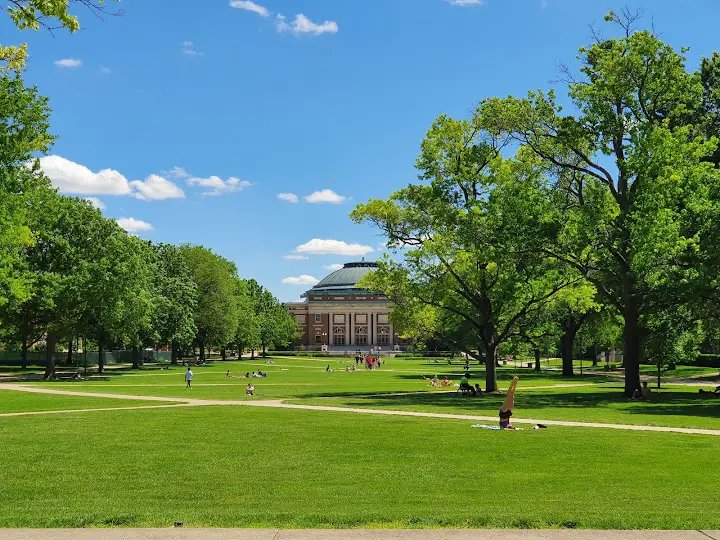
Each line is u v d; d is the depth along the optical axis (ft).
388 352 540.52
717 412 101.76
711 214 114.32
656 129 122.01
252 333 408.67
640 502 38.81
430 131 146.51
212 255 337.11
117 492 43.09
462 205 145.18
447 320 185.57
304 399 126.93
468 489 43.60
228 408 106.32
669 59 129.59
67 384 173.78
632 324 134.51
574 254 136.46
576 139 134.82
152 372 252.42
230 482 46.39
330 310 652.07
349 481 46.68
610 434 73.05
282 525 31.81
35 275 183.42
